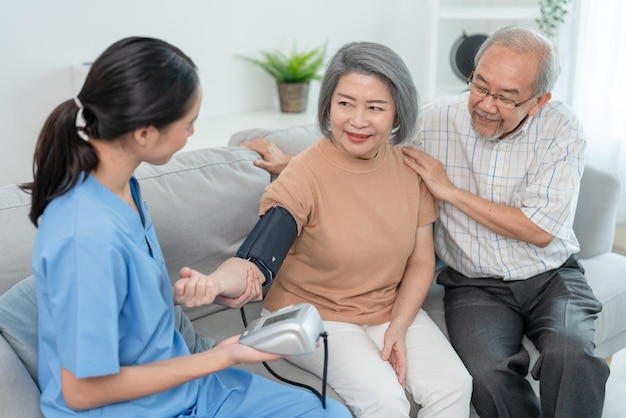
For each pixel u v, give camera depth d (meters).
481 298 1.72
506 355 1.57
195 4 2.83
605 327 1.82
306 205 1.44
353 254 1.48
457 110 1.71
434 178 1.60
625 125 2.84
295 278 1.54
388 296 1.59
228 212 1.67
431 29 2.95
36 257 1.01
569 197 1.62
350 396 1.41
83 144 1.02
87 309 0.98
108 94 0.98
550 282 1.73
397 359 1.47
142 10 2.72
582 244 2.00
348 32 3.32
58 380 1.10
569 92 2.94
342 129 1.42
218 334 1.64
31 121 2.62
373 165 1.50
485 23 3.50
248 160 1.75
